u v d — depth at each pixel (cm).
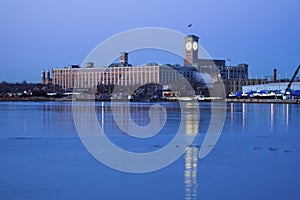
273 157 2492
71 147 2909
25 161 2314
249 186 1741
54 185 1747
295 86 15962
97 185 1753
